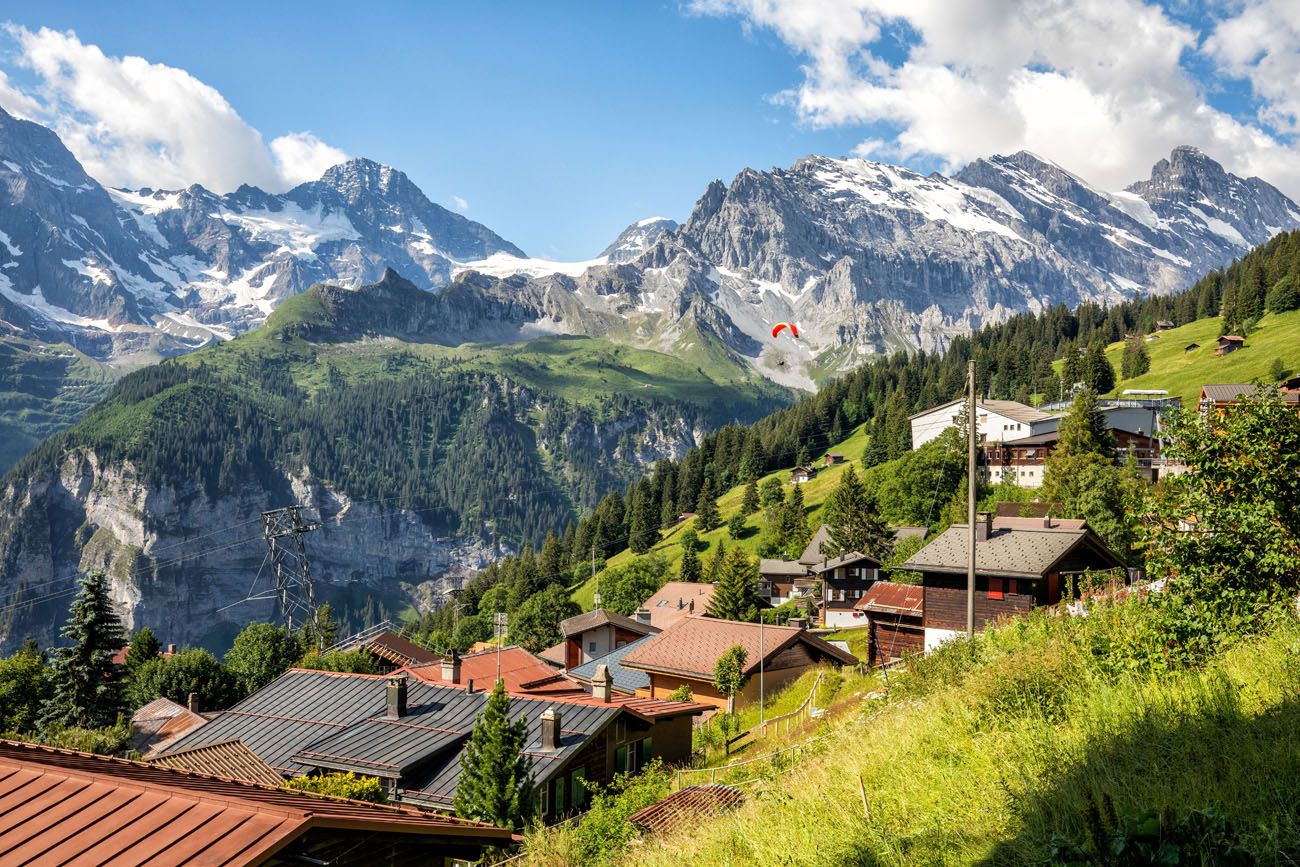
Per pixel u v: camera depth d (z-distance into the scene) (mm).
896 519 133250
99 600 72250
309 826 12992
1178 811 8438
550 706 40938
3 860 11914
